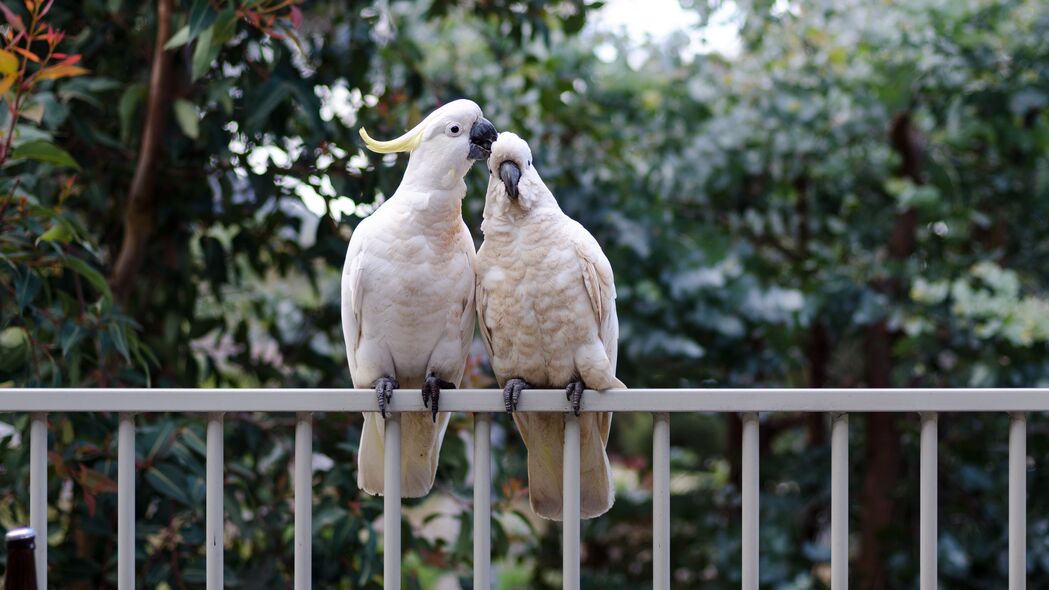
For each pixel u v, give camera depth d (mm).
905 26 4609
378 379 2332
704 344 5289
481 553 1965
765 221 5594
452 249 2322
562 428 2230
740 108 5203
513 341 2264
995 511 4766
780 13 5199
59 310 2912
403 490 2330
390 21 3936
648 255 4770
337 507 3172
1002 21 4574
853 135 4980
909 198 4664
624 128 5121
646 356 5059
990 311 4320
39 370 3041
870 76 4871
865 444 5324
